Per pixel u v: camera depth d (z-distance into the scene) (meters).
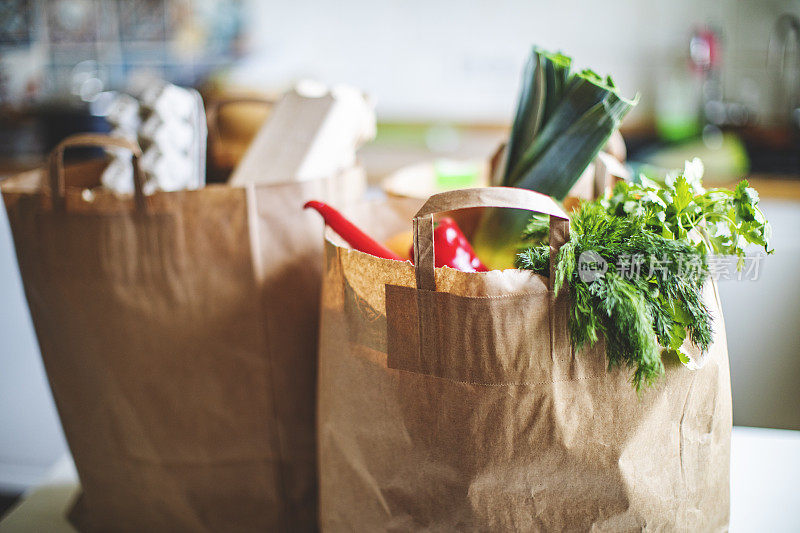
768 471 0.76
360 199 0.79
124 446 0.79
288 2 2.57
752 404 1.11
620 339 0.51
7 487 1.59
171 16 2.60
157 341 0.74
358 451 0.61
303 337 0.75
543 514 0.55
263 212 0.70
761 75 2.28
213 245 0.71
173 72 2.64
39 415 1.56
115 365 0.76
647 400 0.53
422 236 0.52
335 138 0.82
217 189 0.69
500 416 0.53
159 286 0.72
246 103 1.02
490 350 0.52
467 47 2.52
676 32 2.33
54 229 0.73
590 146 0.66
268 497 0.79
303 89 0.86
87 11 2.61
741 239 0.54
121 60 2.65
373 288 0.56
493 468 0.54
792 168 1.81
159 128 0.88
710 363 0.55
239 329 0.73
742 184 0.54
